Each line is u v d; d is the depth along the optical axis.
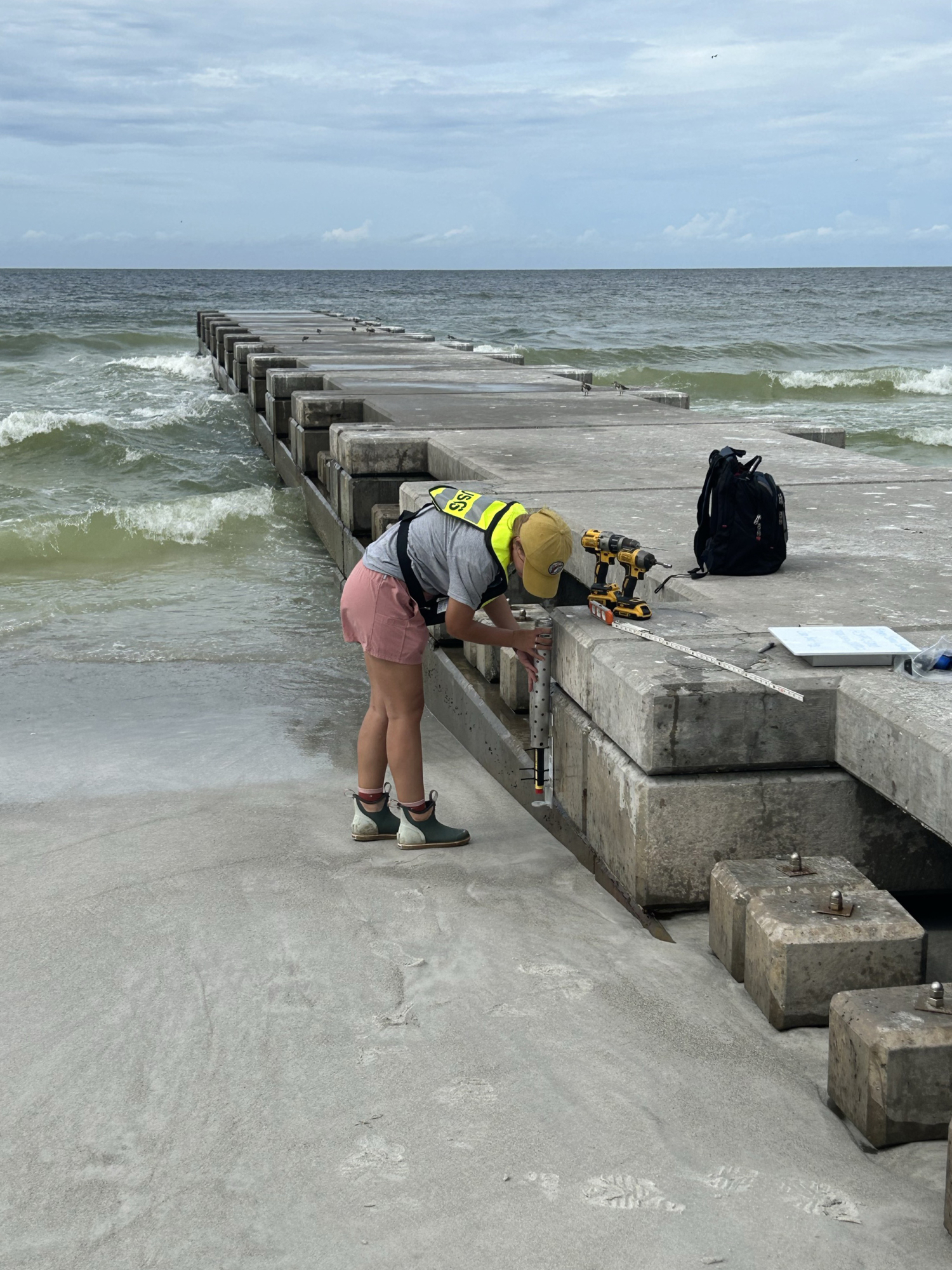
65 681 7.79
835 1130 2.88
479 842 4.86
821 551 6.03
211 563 11.57
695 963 3.71
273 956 3.75
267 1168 2.70
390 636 4.51
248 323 34.72
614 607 4.66
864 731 3.71
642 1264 2.39
